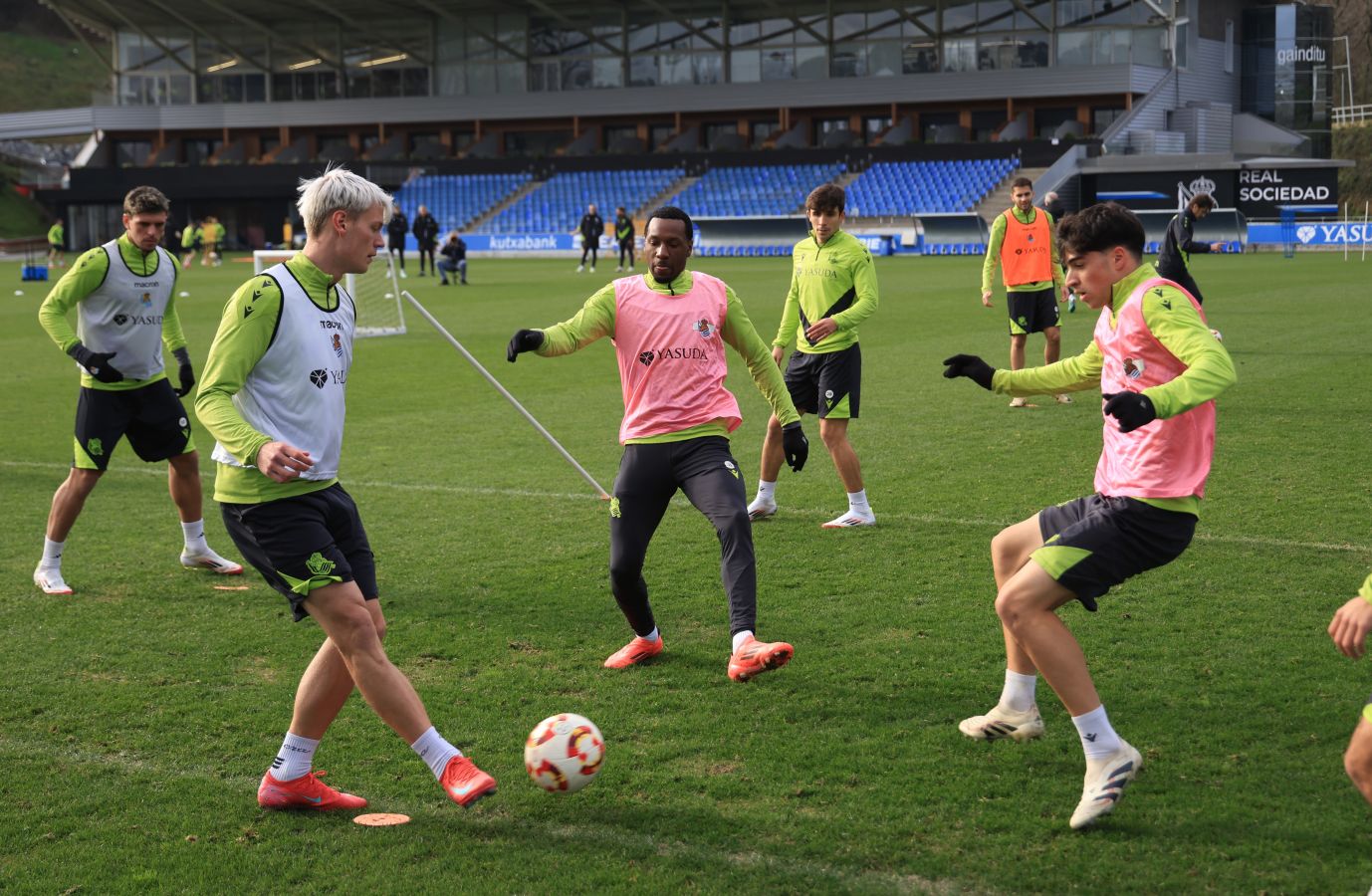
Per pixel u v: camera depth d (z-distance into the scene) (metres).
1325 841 3.42
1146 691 4.49
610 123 50.25
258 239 49.66
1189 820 3.55
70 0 51.25
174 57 54.09
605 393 12.37
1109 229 3.64
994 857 3.38
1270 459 8.30
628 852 3.46
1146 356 3.62
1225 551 6.21
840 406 6.82
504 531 7.04
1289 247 34.59
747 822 3.61
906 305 21.19
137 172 48.88
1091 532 3.64
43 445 10.04
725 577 4.48
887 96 46.03
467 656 5.04
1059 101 44.94
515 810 3.74
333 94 53.03
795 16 47.31
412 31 51.56
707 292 4.80
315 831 3.64
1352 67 64.88
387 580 6.08
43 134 54.62
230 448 3.54
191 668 4.96
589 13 49.47
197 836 3.61
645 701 4.54
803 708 4.44
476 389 12.72
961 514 7.16
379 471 8.72
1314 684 4.50
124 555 6.70
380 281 24.56
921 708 4.41
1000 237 10.69
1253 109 48.59
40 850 3.53
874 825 3.57
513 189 46.62
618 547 4.74
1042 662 3.61
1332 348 13.90
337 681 3.75
